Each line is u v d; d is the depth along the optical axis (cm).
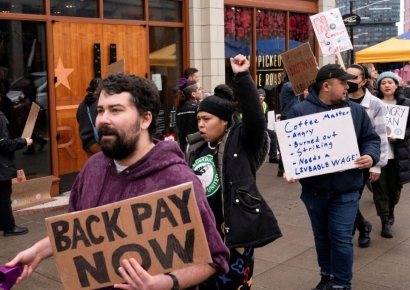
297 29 1312
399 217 723
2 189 630
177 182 224
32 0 777
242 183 344
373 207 778
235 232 335
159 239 212
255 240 340
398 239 632
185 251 211
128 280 204
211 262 214
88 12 849
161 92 979
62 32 812
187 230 211
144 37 932
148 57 941
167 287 208
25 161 779
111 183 232
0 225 636
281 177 972
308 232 659
